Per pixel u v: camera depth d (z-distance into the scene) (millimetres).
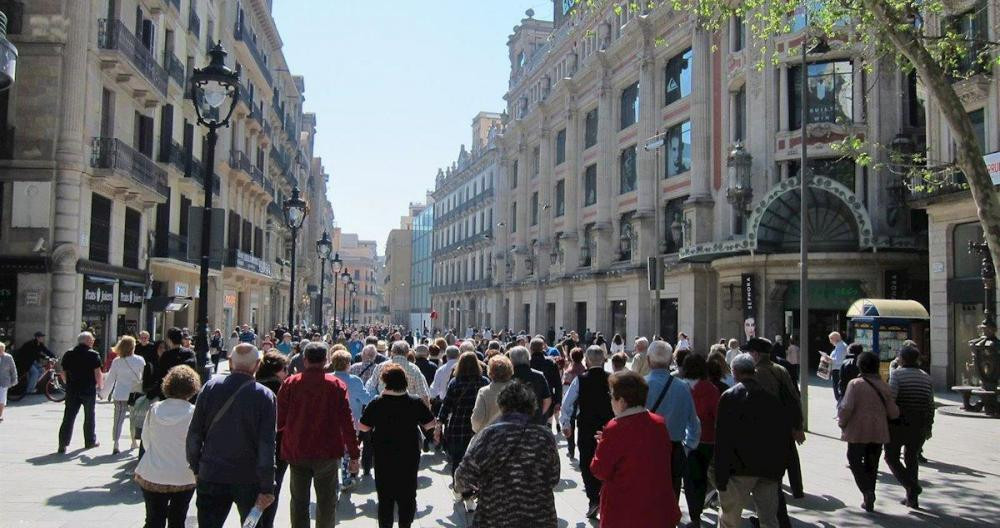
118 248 23484
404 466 6906
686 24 33594
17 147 20125
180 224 29219
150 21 25766
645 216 36750
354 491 9461
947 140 21547
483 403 7270
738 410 6328
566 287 47344
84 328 20781
